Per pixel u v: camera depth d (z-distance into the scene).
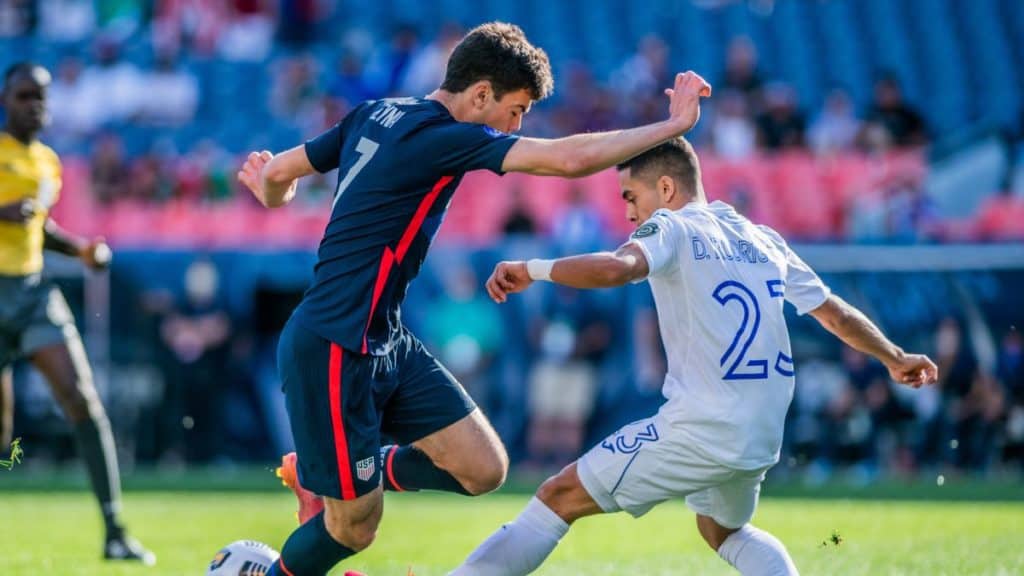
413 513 35.75
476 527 32.22
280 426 49.66
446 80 17.64
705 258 17.14
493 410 49.25
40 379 48.94
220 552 18.98
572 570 23.72
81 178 56.78
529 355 49.12
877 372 48.06
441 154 16.80
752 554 18.05
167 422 49.22
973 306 47.41
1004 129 60.53
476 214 55.25
